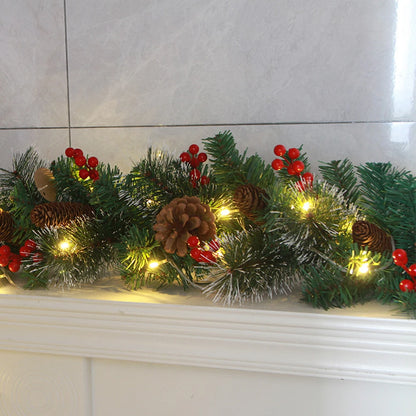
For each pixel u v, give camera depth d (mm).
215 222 644
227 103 753
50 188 676
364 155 725
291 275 618
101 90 790
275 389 576
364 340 522
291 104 736
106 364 619
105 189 634
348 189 667
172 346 572
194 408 602
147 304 568
